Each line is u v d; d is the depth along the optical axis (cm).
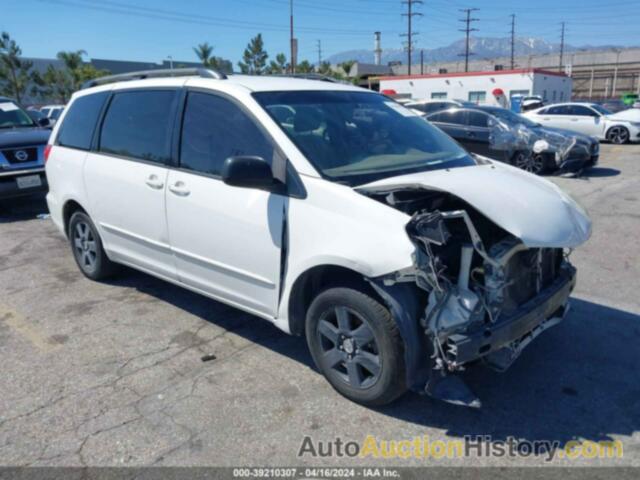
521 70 3712
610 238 673
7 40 3791
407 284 294
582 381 351
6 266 595
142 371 369
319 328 334
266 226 340
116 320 450
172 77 431
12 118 968
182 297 498
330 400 332
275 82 398
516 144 1173
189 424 311
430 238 277
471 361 296
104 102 483
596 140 1198
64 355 393
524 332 308
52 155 537
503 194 300
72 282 541
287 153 334
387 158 360
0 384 355
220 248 372
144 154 429
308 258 319
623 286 513
